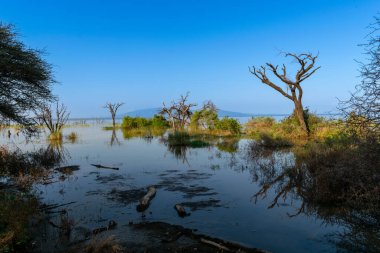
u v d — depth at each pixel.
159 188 9.58
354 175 7.31
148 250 5.15
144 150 19.44
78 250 5.17
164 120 44.94
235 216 6.90
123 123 47.94
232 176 11.17
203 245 5.35
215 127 32.88
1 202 6.45
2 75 10.76
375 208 6.49
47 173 11.74
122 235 5.79
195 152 18.03
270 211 7.22
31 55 11.27
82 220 6.68
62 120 29.11
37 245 5.41
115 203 7.98
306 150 14.85
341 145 11.35
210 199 8.28
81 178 11.16
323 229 6.06
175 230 5.98
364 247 5.22
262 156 15.52
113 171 12.48
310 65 23.53
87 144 23.33
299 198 8.19
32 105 12.15
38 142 25.00
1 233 5.29
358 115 6.18
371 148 6.33
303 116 25.53
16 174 11.49
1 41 10.45
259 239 5.66
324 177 8.12
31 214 6.81
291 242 5.52
